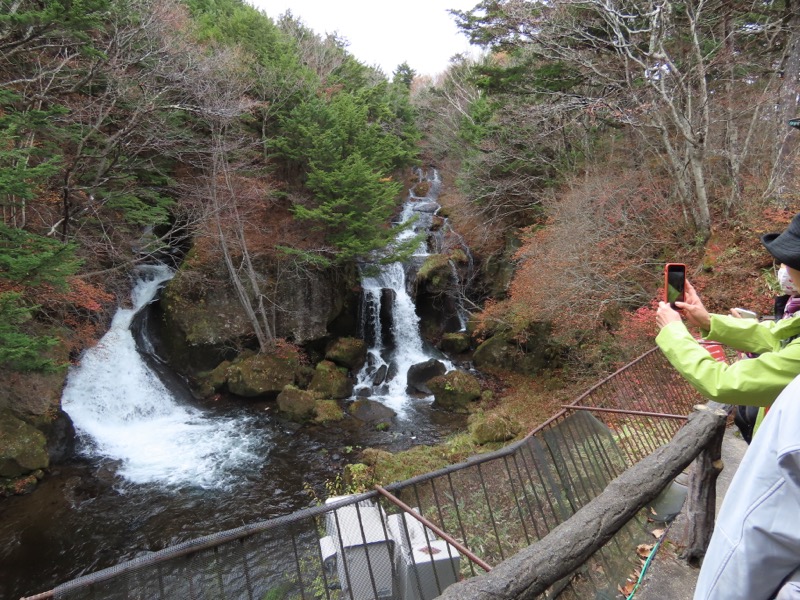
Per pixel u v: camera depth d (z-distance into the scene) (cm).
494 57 2414
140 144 1227
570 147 1522
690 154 1016
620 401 523
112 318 1278
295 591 197
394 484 240
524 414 1114
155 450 1015
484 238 1717
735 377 136
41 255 656
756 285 806
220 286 1396
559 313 1093
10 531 740
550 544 192
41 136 1069
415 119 2675
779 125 952
